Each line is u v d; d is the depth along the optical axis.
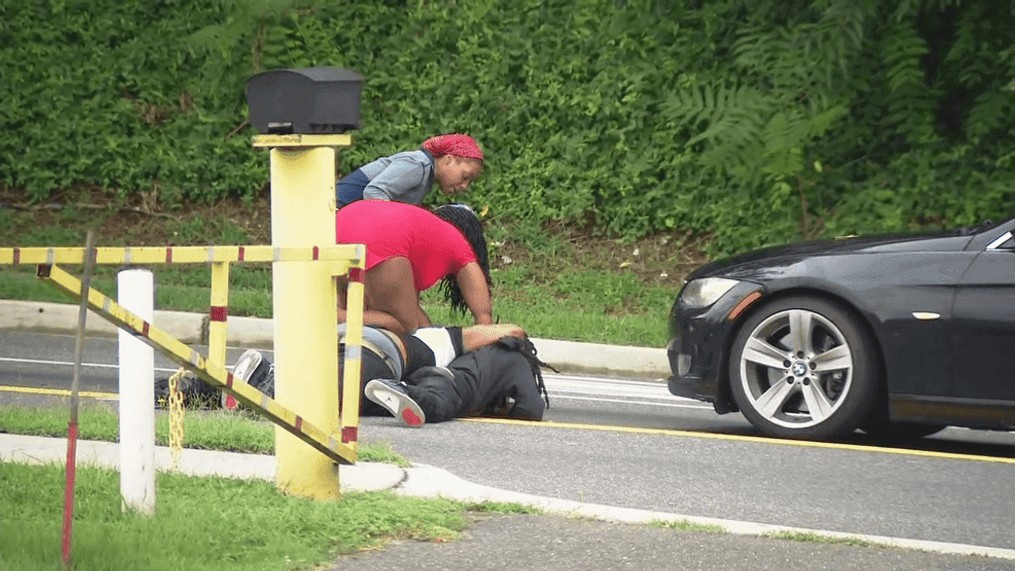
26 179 58.12
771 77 53.16
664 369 40.69
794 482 22.36
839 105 51.19
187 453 21.11
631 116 55.31
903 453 25.28
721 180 53.88
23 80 58.94
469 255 29.52
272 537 15.44
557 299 50.50
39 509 16.08
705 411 33.19
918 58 51.41
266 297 46.03
